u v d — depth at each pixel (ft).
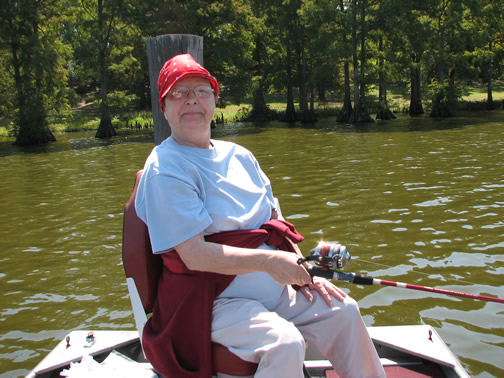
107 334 10.07
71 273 21.49
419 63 117.39
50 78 99.76
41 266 22.62
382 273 19.12
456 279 18.30
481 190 32.73
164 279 7.76
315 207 30.22
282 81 125.39
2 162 67.31
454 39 119.85
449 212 27.55
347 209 29.35
